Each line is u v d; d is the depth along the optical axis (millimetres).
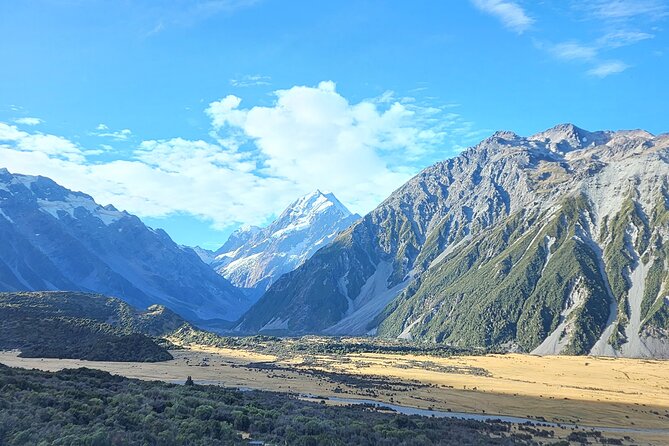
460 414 121875
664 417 125562
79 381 108188
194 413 82375
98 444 58406
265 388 147500
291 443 70625
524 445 84938
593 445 91938
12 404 71938
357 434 79750
